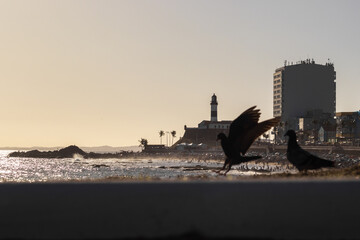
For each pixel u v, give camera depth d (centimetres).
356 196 615
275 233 555
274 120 1087
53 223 573
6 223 577
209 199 611
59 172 16250
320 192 628
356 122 19450
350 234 563
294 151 1220
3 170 17662
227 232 554
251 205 595
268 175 1248
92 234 558
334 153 17300
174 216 576
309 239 547
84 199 620
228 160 1121
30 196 638
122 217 580
